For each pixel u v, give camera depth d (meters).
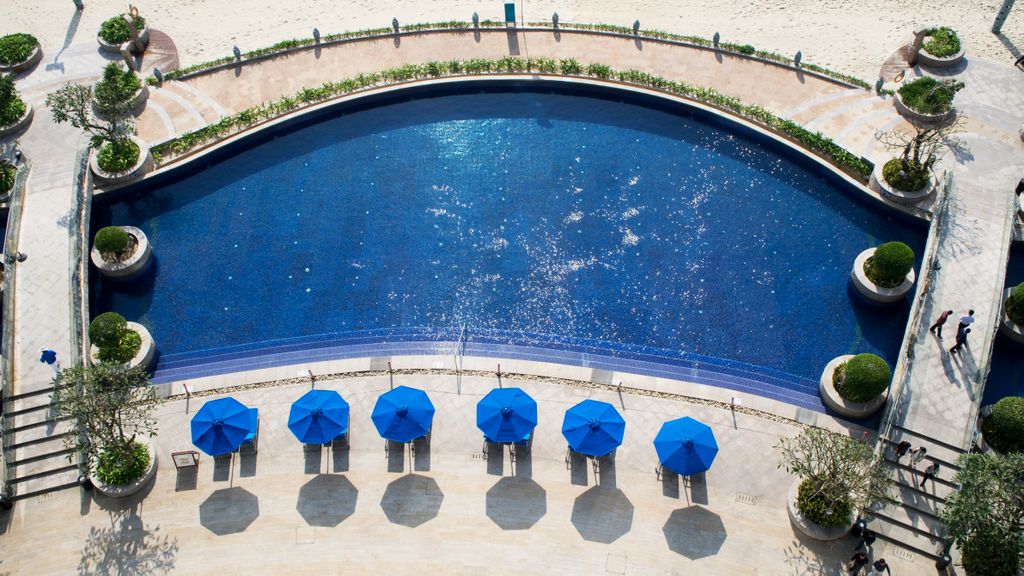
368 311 38.47
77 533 31.56
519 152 43.97
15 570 30.73
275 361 36.84
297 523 31.50
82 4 52.50
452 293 38.91
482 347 36.94
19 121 44.34
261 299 38.97
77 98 41.50
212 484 32.59
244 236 41.09
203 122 44.66
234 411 32.34
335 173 43.38
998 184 39.72
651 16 50.16
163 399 34.84
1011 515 27.73
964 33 48.03
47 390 34.66
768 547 30.58
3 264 37.91
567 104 45.94
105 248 38.09
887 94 44.06
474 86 46.16
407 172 43.31
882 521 30.81
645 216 41.16
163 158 42.94
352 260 40.16
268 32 50.16
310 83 46.34
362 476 32.66
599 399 34.66
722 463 32.59
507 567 30.27
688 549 30.56
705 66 46.12
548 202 41.88
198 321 38.31
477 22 48.44
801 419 33.78
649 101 45.28
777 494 31.81
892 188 39.22
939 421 32.47
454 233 40.94
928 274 35.19
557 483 32.28
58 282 37.50
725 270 39.09
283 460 33.12
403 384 35.19
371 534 31.16
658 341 37.06
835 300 37.81
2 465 32.50
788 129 42.41
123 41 48.84
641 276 39.09
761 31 48.94
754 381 35.56
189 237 41.12
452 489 32.22
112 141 41.59
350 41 48.22
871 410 33.50
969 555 28.77
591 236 40.56
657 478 32.31
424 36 48.38
